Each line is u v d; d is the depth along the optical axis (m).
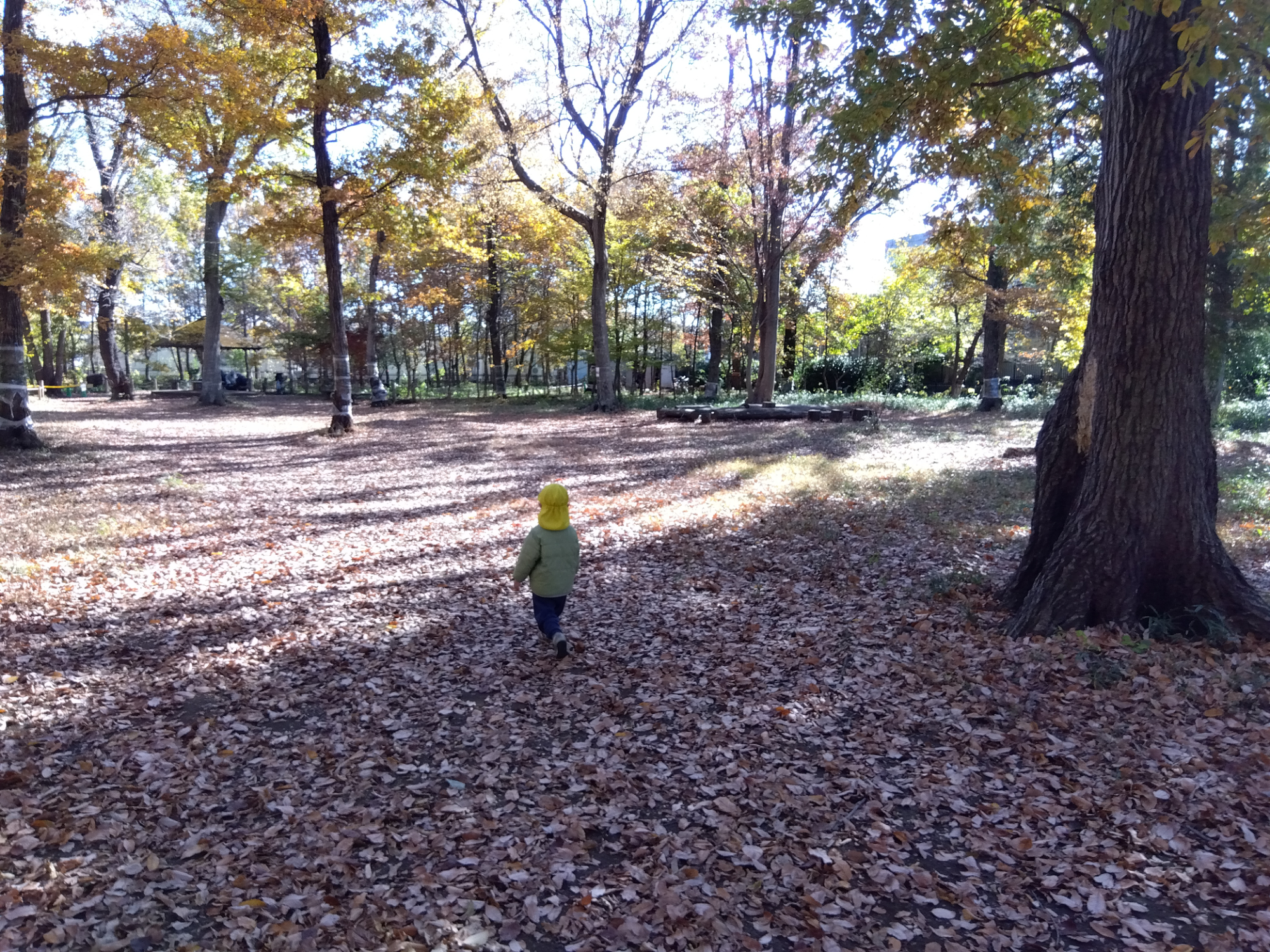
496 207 28.38
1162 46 5.17
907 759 4.28
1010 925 3.00
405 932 2.96
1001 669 5.15
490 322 38.94
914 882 3.24
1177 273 5.33
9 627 6.44
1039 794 3.84
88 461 15.47
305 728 4.87
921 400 31.20
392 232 21.06
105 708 5.05
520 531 10.19
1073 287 19.08
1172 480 5.46
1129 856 3.33
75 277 14.95
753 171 24.91
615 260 34.47
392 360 55.34
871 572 7.88
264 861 3.45
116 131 15.19
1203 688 4.62
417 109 18.56
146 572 8.25
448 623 6.78
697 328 45.69
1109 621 5.49
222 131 18.34
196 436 21.33
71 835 3.57
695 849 3.51
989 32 6.34
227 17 17.75
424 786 4.14
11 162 13.92
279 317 54.25
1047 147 9.48
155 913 3.06
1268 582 6.71
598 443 19.75
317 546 9.58
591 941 2.93
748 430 22.17
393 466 16.06
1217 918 2.97
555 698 5.24
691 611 7.00
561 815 3.81
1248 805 3.59
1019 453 14.82
